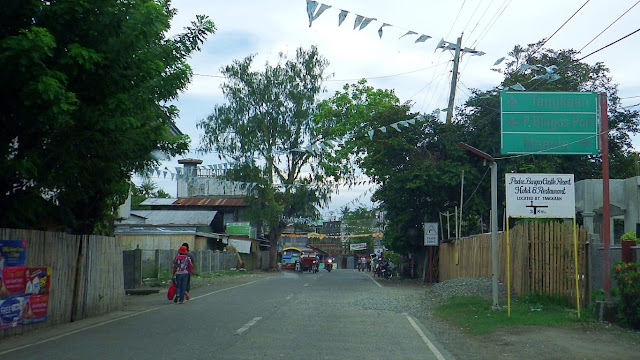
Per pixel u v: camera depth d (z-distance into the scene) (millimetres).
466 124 30531
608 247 13258
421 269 37781
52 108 9719
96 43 10859
